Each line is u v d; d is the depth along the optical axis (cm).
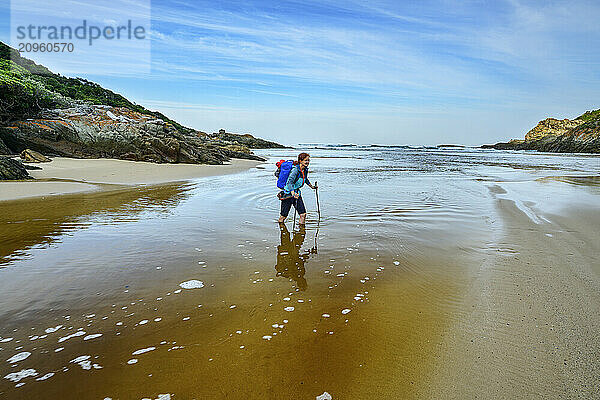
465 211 890
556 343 303
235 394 243
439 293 408
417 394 245
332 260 522
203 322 340
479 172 2183
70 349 294
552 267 491
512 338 312
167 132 2745
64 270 471
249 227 718
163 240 618
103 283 430
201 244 597
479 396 243
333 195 1150
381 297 398
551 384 253
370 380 259
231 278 452
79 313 355
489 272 473
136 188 1279
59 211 859
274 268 489
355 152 6025
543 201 1032
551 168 2577
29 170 1641
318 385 253
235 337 314
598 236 652
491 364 276
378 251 565
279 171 764
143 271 471
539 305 375
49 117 2428
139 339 310
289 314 358
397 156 4688
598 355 286
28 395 240
